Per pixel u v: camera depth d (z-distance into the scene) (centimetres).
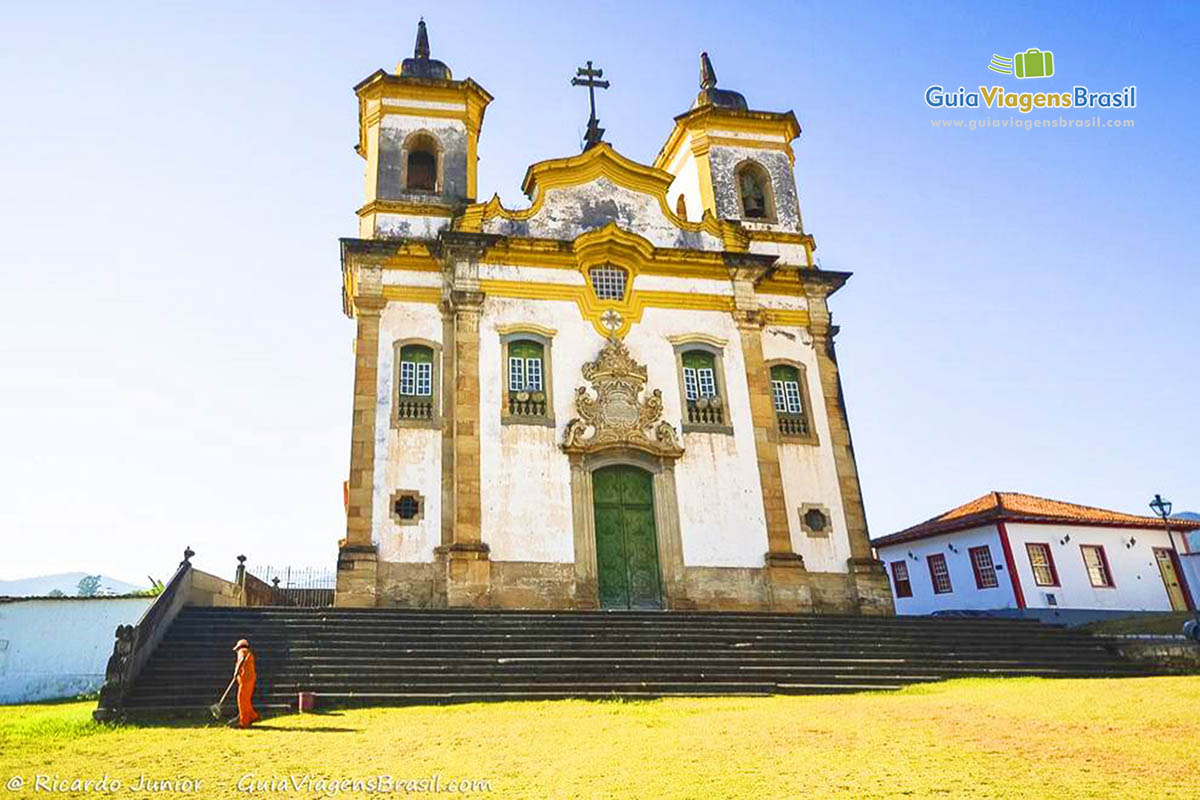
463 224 2025
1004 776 643
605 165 2180
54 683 1570
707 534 1892
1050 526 2553
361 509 1761
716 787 633
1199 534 2791
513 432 1872
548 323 1988
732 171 2348
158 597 1285
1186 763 666
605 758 753
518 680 1245
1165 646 1535
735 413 2017
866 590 1927
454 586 1716
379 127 2159
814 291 2214
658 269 2106
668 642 1434
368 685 1182
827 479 2031
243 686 996
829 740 809
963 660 1448
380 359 1894
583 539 1825
